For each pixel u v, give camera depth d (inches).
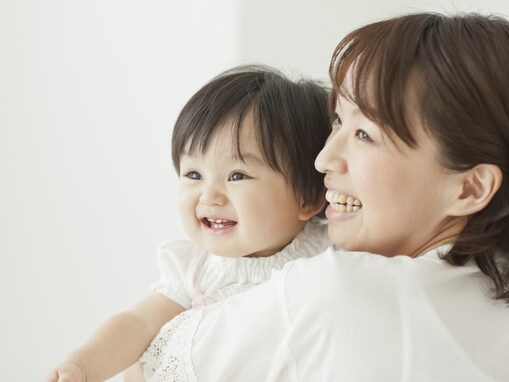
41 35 78.8
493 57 32.8
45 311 81.2
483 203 33.3
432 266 32.6
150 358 36.1
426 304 31.6
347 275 31.8
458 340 31.4
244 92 40.0
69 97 79.2
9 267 81.1
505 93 32.7
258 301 33.2
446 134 32.2
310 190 40.4
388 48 32.8
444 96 32.0
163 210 78.9
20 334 81.5
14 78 79.4
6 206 80.7
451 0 66.0
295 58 73.5
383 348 31.0
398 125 32.2
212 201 38.7
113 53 78.5
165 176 78.5
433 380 31.0
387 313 31.3
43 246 80.8
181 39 77.4
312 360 31.6
